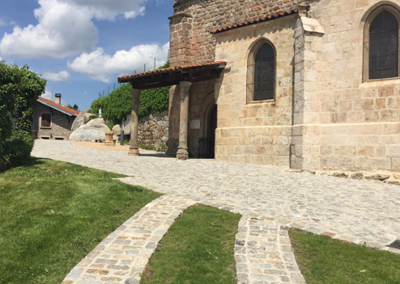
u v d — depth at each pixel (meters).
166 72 13.52
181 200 6.47
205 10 15.84
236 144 12.70
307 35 10.50
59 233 4.71
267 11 13.43
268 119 12.00
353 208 6.33
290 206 6.36
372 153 9.56
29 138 10.89
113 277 3.58
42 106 34.34
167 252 4.26
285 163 11.35
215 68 13.12
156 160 12.80
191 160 12.90
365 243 4.45
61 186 7.23
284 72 11.63
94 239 4.55
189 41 16.25
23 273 3.71
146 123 19.44
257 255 4.12
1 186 7.30
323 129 10.32
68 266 3.85
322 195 7.34
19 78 10.35
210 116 15.97
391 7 9.55
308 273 3.78
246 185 8.22
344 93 10.16
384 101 9.55
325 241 4.53
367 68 9.99
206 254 4.19
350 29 10.12
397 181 8.86
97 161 12.12
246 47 12.68
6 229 4.86
